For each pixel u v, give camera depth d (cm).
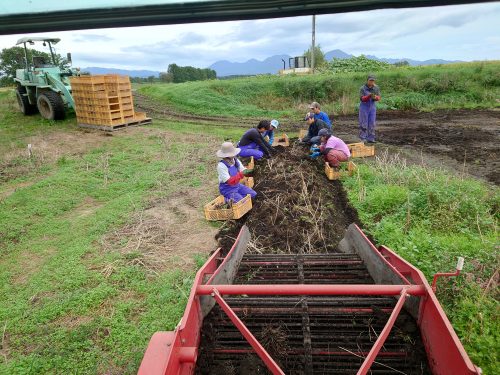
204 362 289
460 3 136
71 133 1291
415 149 998
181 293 427
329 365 294
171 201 709
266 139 960
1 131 1388
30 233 611
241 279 408
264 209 613
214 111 1686
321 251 507
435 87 1770
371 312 325
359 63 2488
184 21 141
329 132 827
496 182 734
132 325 386
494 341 319
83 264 507
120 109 1326
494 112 1491
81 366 340
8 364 348
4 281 484
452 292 379
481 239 477
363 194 663
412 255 447
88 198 754
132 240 567
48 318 405
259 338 309
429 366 275
